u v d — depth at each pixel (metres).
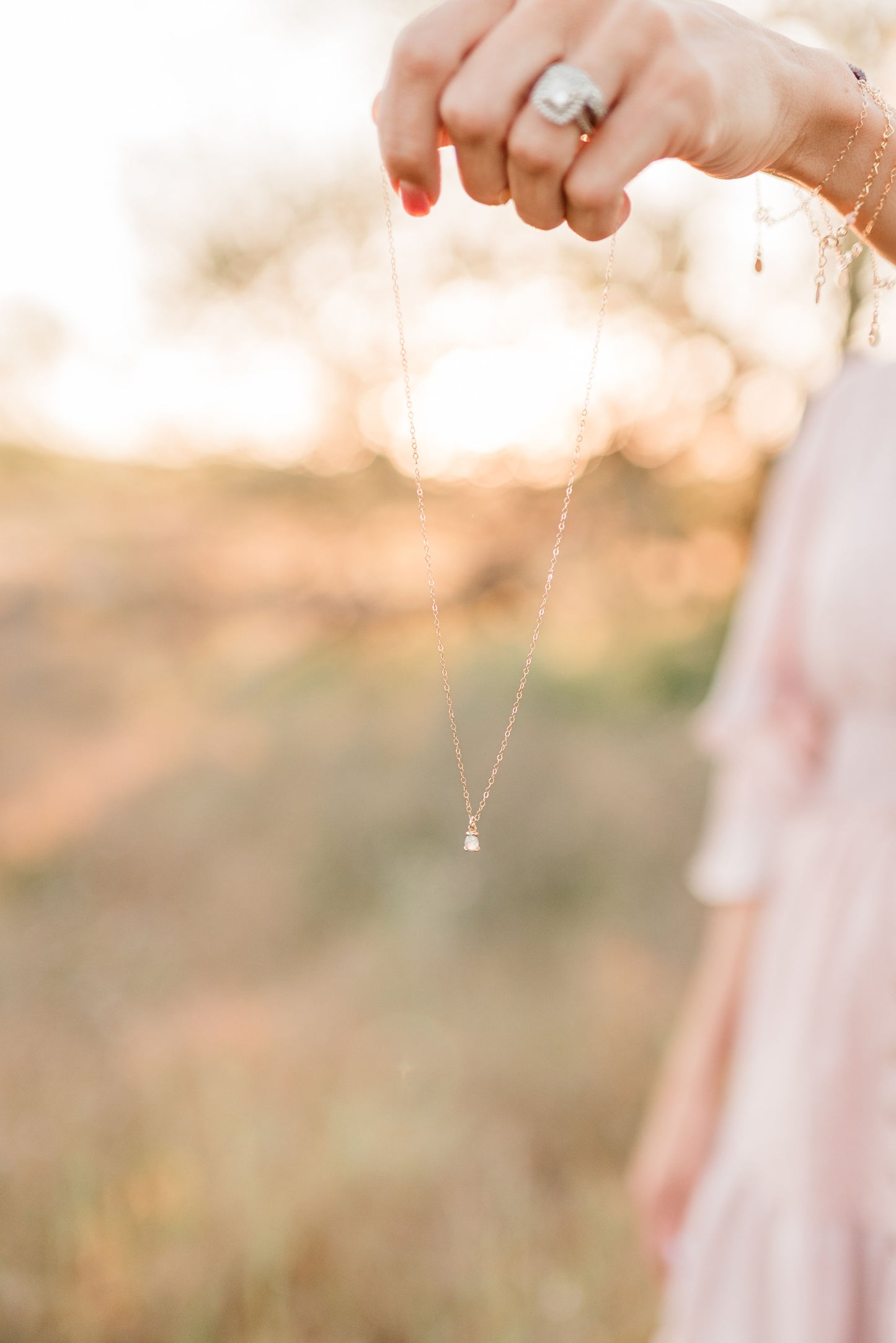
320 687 7.02
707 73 0.55
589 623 6.96
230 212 6.44
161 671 7.55
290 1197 2.38
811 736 1.29
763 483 5.86
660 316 5.67
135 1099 2.87
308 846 4.64
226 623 8.02
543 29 0.54
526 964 3.65
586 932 3.79
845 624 1.10
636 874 4.12
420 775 4.96
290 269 6.50
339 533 7.61
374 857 4.50
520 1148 2.67
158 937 4.12
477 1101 2.84
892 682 1.08
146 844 4.93
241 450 7.84
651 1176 1.37
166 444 7.99
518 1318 2.08
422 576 7.58
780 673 1.33
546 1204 2.47
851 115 0.64
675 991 3.42
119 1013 3.45
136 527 8.40
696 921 3.86
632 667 6.31
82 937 4.07
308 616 7.69
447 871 4.23
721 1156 1.26
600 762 4.88
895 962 1.05
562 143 0.54
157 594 8.05
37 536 8.70
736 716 1.35
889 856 1.08
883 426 1.15
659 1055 3.05
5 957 3.90
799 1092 1.09
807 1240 1.06
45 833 5.16
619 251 5.60
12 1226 2.27
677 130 0.56
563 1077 2.94
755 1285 1.14
